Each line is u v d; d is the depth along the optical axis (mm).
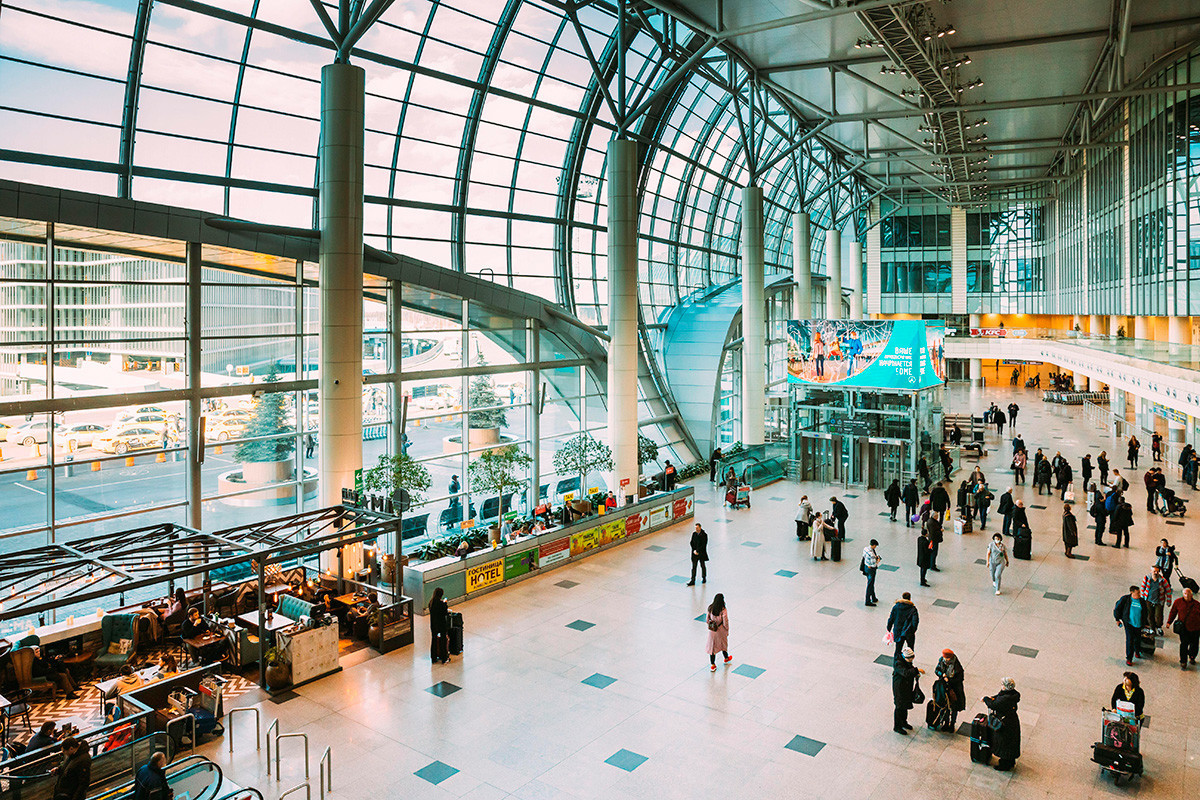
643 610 17406
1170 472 32062
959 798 10117
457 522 24016
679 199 36031
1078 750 11312
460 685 13680
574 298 29062
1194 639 14094
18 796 9352
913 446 29531
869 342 30531
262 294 19234
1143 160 39094
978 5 24688
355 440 18484
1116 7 25344
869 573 17516
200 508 17844
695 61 23391
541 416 27203
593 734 11891
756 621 16641
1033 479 31000
